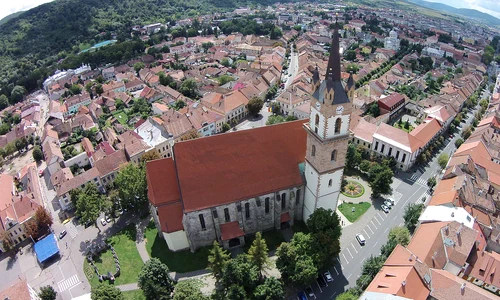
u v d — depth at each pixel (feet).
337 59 207.31
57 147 483.51
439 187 325.21
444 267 241.55
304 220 294.87
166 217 258.98
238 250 272.92
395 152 403.34
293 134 272.72
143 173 325.83
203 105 569.23
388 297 191.52
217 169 258.57
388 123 530.68
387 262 232.12
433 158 431.84
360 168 382.83
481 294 202.28
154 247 284.41
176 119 478.18
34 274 283.38
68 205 367.25
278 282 224.53
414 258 220.64
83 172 399.03
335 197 269.23
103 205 310.86
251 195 261.85
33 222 323.98
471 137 432.25
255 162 265.54
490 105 571.69
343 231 301.84
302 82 627.87
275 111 564.71
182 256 271.90
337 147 238.27
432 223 265.95
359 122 453.58
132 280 258.78
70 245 306.14
